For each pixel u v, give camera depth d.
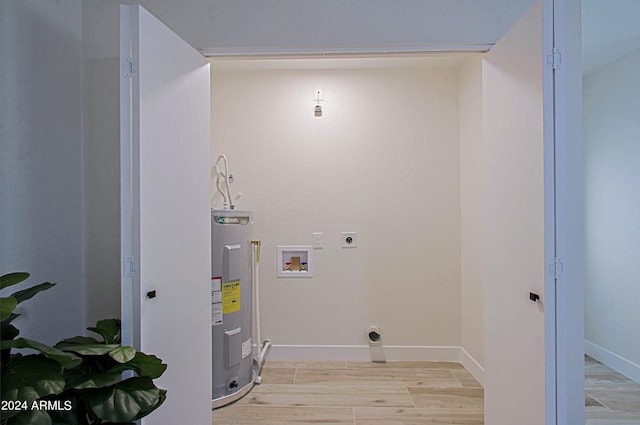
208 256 1.68
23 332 1.36
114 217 1.63
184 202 1.51
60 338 1.51
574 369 1.47
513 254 1.43
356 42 1.61
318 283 2.70
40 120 1.42
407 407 2.02
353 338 2.69
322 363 2.63
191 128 1.56
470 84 2.45
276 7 1.62
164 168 1.38
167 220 1.40
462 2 1.60
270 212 2.71
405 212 2.69
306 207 2.71
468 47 1.61
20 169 1.34
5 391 0.84
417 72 2.69
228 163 2.72
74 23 1.58
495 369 1.58
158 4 1.62
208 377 1.66
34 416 0.84
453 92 2.67
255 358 2.36
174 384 1.43
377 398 2.12
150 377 1.12
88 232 1.63
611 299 2.61
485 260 1.67
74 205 1.59
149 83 1.30
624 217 2.51
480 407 2.01
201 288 1.62
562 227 1.22
